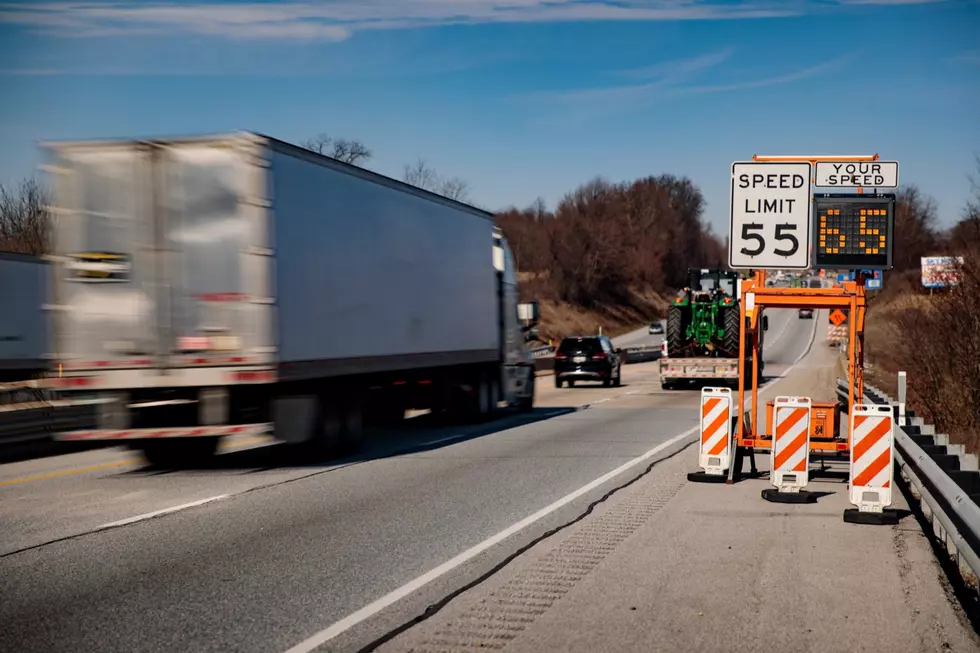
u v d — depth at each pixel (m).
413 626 6.11
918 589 6.95
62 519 9.84
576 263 105.44
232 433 12.59
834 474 12.70
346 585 7.13
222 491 11.64
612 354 35.69
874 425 9.62
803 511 10.16
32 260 20.81
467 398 19.58
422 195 16.56
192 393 12.61
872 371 34.75
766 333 90.31
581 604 6.58
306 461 14.25
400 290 15.68
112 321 12.32
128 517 9.93
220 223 12.11
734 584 7.10
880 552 8.19
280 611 6.46
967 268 20.81
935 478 8.27
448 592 6.92
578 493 11.36
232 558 8.03
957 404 20.69
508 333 21.56
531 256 109.31
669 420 21.22
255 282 12.04
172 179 12.19
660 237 139.38
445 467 13.66
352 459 14.65
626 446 16.22
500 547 8.43
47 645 5.74
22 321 20.53
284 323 12.39
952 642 5.73
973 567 6.14
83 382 12.36
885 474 9.60
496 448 16.00
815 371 45.81
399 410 17.70
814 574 7.40
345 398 14.78
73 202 12.35
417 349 16.31
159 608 6.54
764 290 12.32
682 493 11.37
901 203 75.25
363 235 14.45
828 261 11.92
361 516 9.92
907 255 72.81
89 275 12.35
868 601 6.63
